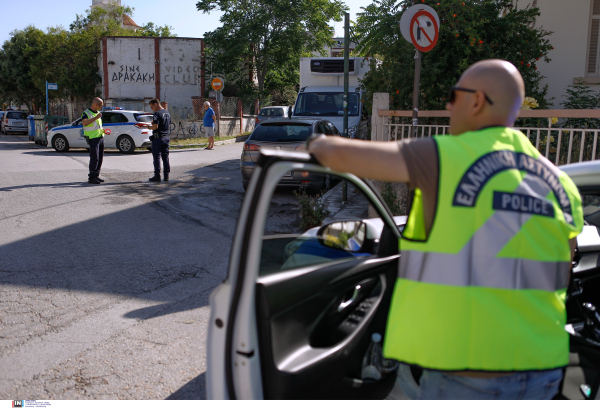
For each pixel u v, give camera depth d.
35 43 41.25
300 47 33.03
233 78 34.72
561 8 9.89
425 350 1.44
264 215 1.63
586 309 2.35
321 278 2.04
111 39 33.34
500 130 1.51
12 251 5.68
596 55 9.95
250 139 9.25
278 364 1.77
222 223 7.36
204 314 4.09
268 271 2.42
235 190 10.04
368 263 2.31
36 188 9.71
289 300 1.83
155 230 6.83
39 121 21.97
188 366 3.25
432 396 1.57
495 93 1.49
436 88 7.85
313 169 1.75
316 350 1.96
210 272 5.16
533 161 1.50
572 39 9.92
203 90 34.31
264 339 1.71
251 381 1.66
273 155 1.60
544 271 1.43
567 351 1.49
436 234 1.41
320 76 13.13
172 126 23.69
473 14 7.85
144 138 17.53
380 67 8.48
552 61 10.09
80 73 36.06
